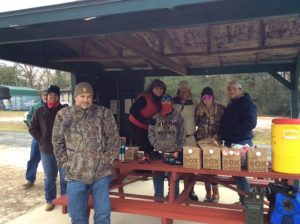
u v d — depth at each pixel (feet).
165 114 13.06
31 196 17.97
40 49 16.76
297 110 19.08
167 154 12.51
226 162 10.78
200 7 9.25
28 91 66.18
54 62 17.72
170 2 8.02
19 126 69.31
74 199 10.07
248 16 8.82
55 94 14.65
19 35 11.37
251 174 10.44
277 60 19.60
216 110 13.55
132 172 14.74
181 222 13.65
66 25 10.74
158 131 13.07
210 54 15.46
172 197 11.75
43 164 14.99
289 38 14.92
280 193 9.87
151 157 13.16
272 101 89.51
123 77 21.72
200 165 11.13
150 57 14.93
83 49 17.58
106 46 17.31
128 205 11.47
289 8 8.49
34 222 13.93
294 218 9.51
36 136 14.84
